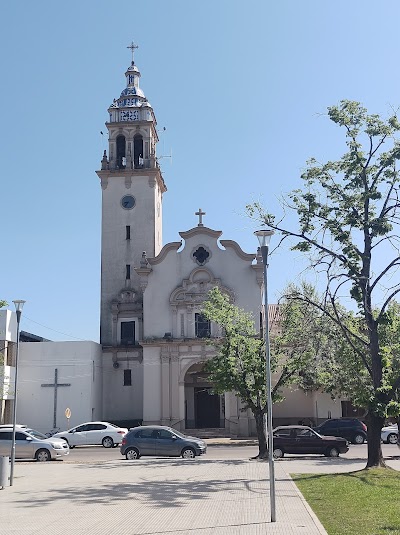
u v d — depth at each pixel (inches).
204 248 1957.4
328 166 879.7
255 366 1144.8
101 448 1515.7
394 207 851.4
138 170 2139.5
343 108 874.1
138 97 2262.6
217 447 1481.3
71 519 511.8
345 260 863.7
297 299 911.0
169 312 1931.6
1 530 466.3
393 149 860.0
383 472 769.6
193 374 1973.4
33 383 1866.4
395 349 914.1
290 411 1899.6
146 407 1851.6
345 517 481.4
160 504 587.2
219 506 567.5
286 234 882.8
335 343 935.7
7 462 754.2
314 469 876.6
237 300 1909.4
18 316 854.5
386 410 794.8
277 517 498.0
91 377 1867.6
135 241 2107.5
